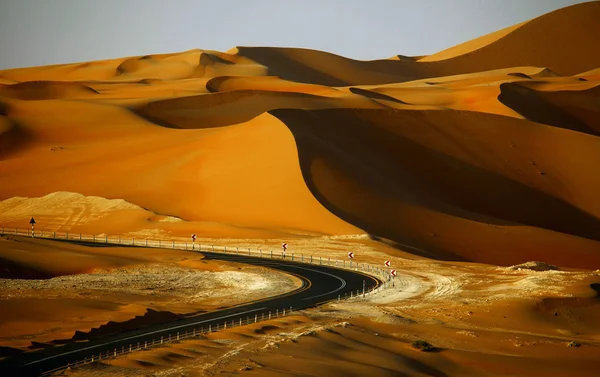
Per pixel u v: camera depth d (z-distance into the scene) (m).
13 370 60.47
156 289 108.38
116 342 71.62
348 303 98.00
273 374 63.66
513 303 96.94
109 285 110.50
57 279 115.00
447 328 86.81
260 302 97.50
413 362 73.12
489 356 76.62
